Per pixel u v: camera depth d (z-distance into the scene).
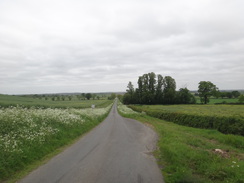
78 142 11.44
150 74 94.38
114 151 9.28
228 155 8.20
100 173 6.30
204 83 89.19
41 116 13.08
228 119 15.25
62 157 8.20
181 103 91.31
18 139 8.69
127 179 5.80
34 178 5.90
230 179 5.39
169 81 93.31
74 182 5.59
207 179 5.62
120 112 48.91
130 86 105.69
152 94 91.62
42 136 9.77
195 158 7.27
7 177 5.99
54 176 6.05
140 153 8.91
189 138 11.85
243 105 71.06
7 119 10.27
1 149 7.07
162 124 21.94
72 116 16.39
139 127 19.33
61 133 11.98
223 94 130.00
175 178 5.71
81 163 7.35
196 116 20.08
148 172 6.39
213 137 13.01
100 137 13.29
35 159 7.77
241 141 11.08
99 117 28.50
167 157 7.96
